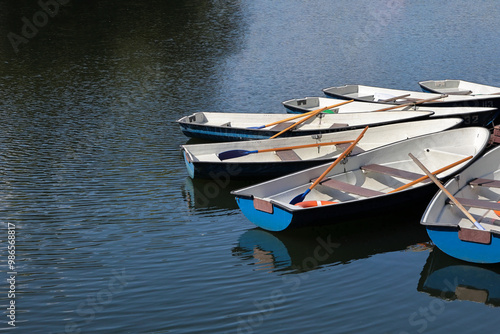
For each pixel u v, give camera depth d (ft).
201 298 20.04
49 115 39.75
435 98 38.42
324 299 19.93
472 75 47.44
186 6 76.18
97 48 57.21
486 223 23.26
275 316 18.97
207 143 33.99
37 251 23.16
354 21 68.39
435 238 21.12
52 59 53.52
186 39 60.70
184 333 18.15
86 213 26.32
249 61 53.21
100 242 23.88
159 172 30.99
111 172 30.86
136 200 27.71
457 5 75.46
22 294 20.35
